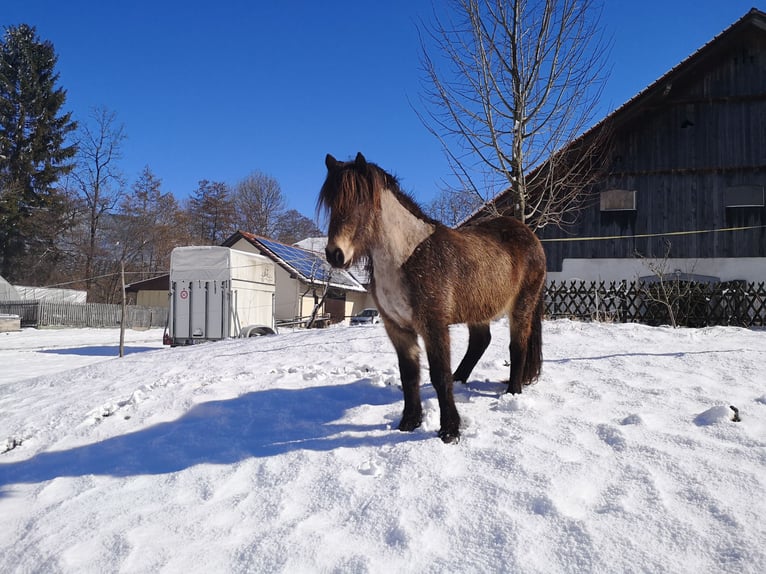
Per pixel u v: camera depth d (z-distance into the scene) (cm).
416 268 387
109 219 4728
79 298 4091
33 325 3184
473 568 241
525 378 500
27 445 482
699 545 240
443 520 279
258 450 400
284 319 2880
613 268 1568
